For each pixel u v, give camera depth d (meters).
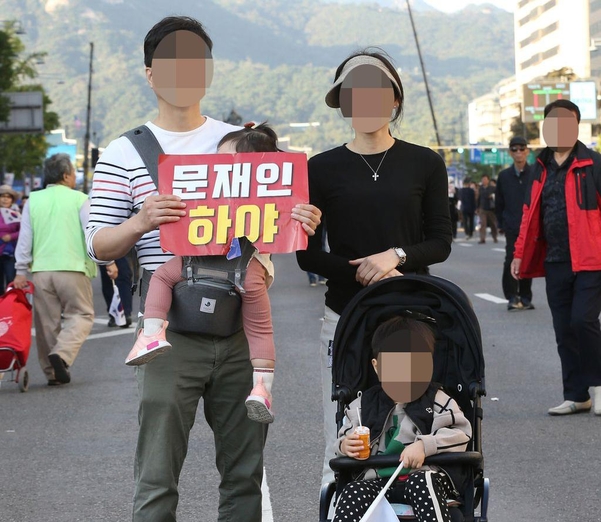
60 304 10.37
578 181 7.84
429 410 4.08
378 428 4.12
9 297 9.98
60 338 10.20
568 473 6.43
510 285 14.98
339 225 4.76
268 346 4.23
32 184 64.44
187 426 4.29
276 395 9.23
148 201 4.04
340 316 4.48
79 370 11.16
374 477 4.04
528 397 8.84
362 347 4.38
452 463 3.96
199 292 4.15
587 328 7.89
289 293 19.12
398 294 4.44
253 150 4.22
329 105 4.86
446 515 3.77
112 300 14.86
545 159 8.04
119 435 7.90
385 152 4.77
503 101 149.75
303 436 7.64
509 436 7.45
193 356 4.22
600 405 8.01
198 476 6.63
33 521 5.75
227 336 4.26
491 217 37.19
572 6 138.75
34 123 48.22
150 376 4.20
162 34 4.24
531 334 12.55
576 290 7.95
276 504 5.94
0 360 9.80
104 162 4.29
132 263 4.39
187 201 4.10
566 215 7.89
